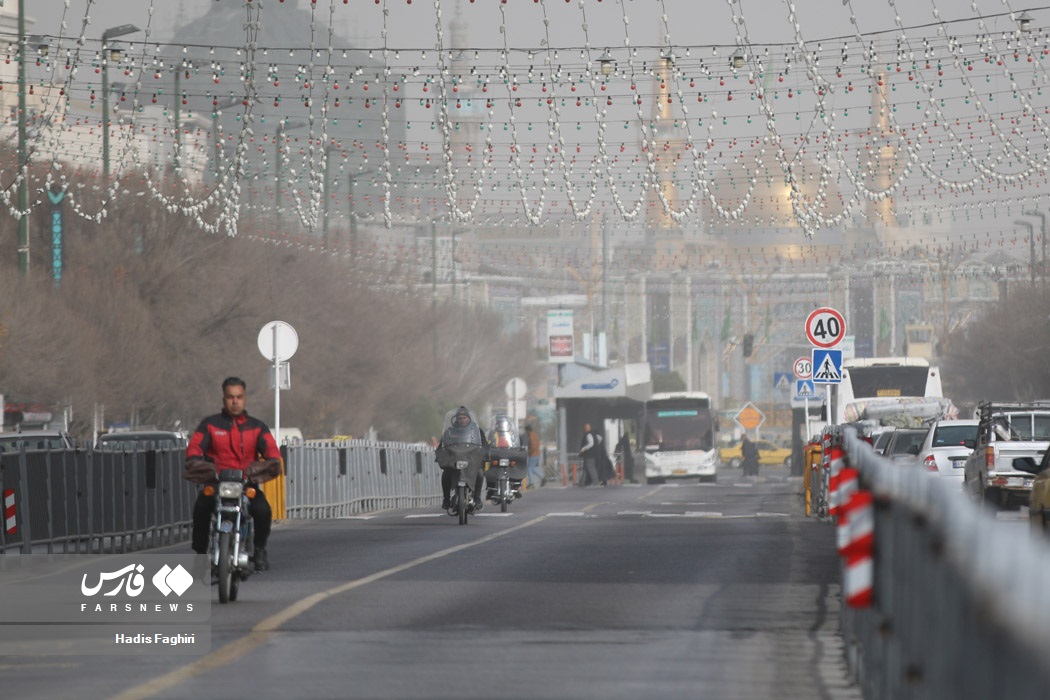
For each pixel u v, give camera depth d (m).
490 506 120.62
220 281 189.62
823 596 47.09
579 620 41.00
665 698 28.62
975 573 12.66
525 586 50.59
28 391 159.75
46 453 68.06
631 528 86.38
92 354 164.38
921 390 168.38
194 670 32.31
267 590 49.44
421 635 37.94
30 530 65.75
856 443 34.25
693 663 33.19
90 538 72.50
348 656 34.31
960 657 14.06
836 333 102.94
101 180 176.75
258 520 46.91
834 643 36.31
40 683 30.92
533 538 76.75
